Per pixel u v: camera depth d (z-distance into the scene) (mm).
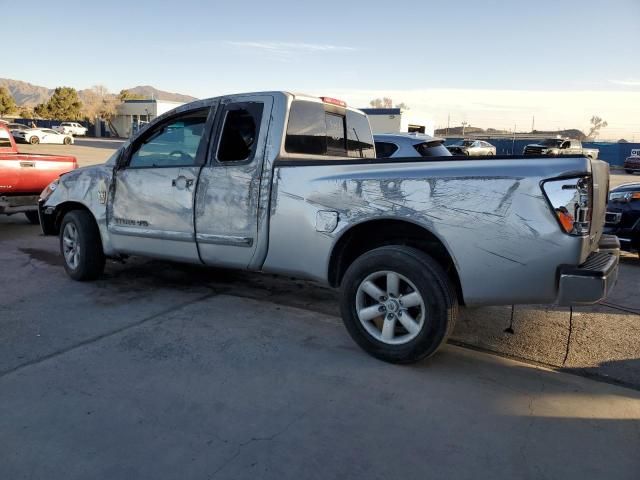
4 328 4285
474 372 3701
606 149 44875
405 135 8867
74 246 5648
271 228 4195
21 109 85688
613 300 5559
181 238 4754
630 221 6969
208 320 4582
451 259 3674
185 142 4789
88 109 76938
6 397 3188
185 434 2848
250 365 3703
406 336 3711
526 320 4871
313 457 2670
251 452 2701
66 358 3746
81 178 5582
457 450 2756
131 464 2584
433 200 3475
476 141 36344
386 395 3320
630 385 3594
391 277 3691
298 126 4441
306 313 4844
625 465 2662
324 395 3303
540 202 3174
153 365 3666
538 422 3053
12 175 7965
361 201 3738
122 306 4906
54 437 2791
